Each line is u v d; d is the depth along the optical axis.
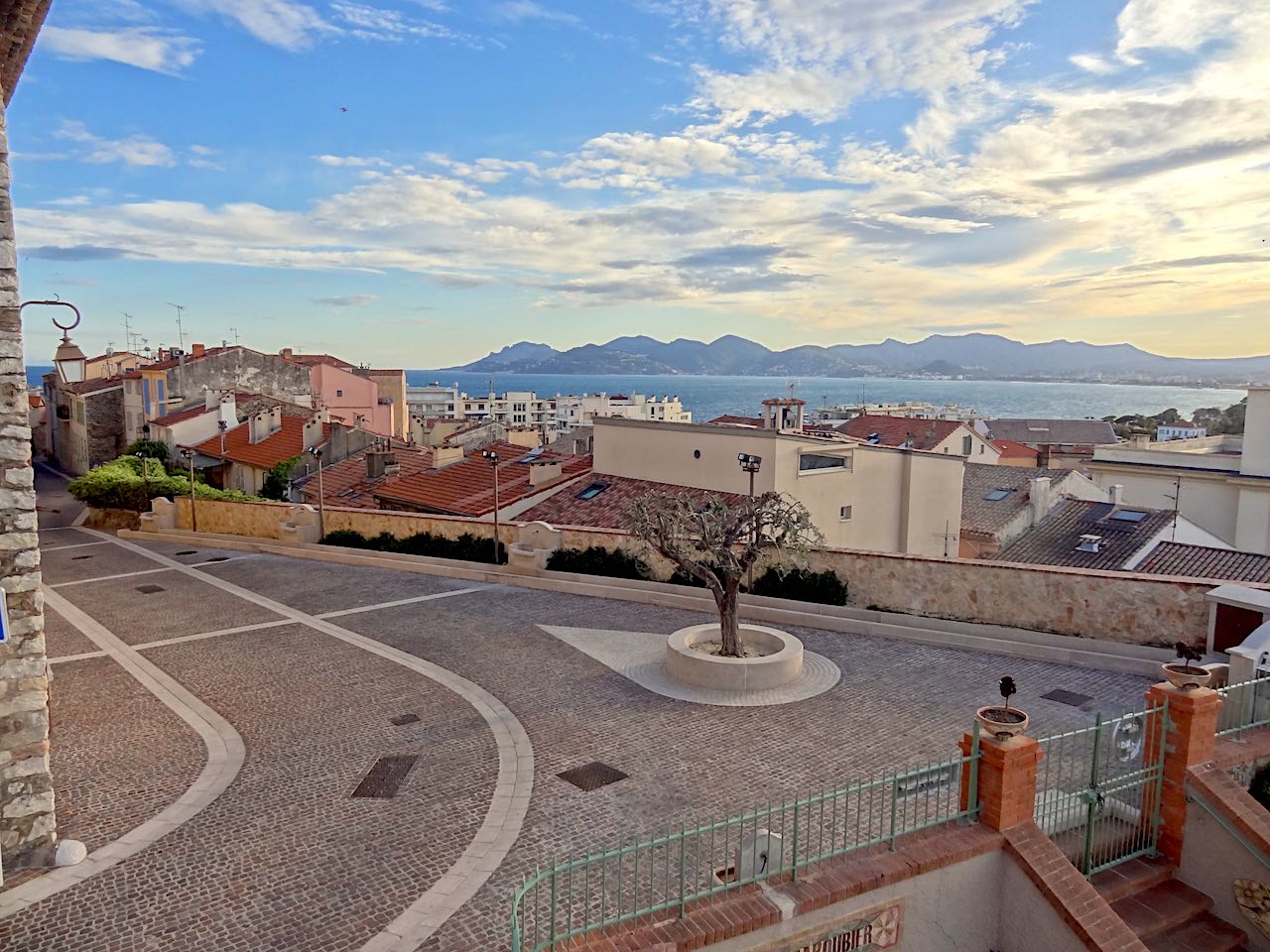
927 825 9.05
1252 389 35.50
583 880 8.77
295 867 9.18
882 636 17.73
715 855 9.21
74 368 19.56
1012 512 35.31
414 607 20.88
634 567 21.73
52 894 8.70
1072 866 8.80
